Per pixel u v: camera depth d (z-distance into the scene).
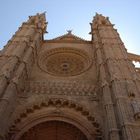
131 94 23.30
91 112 25.58
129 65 29.44
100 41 37.75
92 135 23.69
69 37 45.16
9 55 30.97
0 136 20.45
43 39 42.25
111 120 21.00
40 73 32.88
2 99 22.92
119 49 33.59
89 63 35.38
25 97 27.14
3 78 25.27
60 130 27.16
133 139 18.08
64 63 37.38
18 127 24.27
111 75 26.64
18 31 40.06
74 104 26.47
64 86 29.45
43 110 26.20
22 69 28.80
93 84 30.31
